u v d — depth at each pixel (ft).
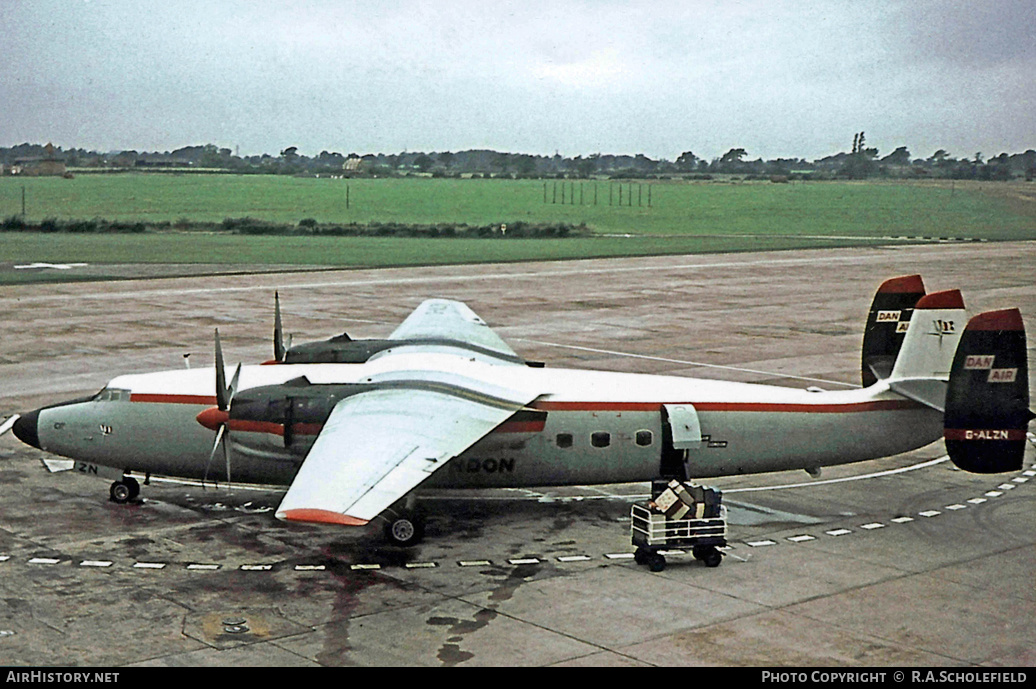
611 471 88.84
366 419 77.25
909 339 89.61
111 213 501.97
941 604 68.64
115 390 90.58
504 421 81.41
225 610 66.95
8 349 156.76
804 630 64.23
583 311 208.33
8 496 92.43
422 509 83.71
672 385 90.38
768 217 559.38
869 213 591.37
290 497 61.87
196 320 186.91
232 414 84.69
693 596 70.08
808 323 194.70
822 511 91.04
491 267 287.07
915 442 90.68
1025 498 95.20
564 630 64.13
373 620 65.51
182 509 89.71
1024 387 82.99
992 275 276.21
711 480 101.45
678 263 307.17
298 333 174.29
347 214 525.75
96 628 63.82
